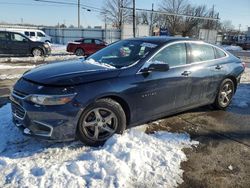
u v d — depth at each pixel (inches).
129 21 1920.5
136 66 172.9
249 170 146.6
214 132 192.4
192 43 209.3
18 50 690.2
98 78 158.4
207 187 130.5
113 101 162.7
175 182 132.0
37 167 135.0
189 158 154.6
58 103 145.3
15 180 125.4
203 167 146.5
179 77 192.2
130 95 167.3
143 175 134.3
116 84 161.6
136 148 153.0
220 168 146.7
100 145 161.9
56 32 1708.9
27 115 147.6
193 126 200.8
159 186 128.0
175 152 157.5
